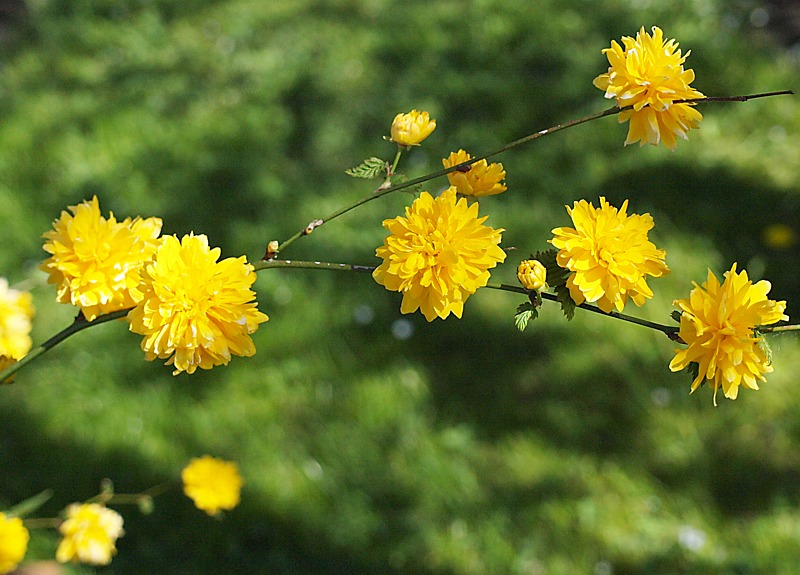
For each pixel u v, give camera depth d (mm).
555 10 7801
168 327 1545
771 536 4195
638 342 5062
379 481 4500
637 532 4270
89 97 7223
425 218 1564
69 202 6141
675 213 5930
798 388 4801
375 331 5199
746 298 1578
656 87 1602
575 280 1564
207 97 7160
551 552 4207
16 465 4473
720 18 7992
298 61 7453
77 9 8352
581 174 6250
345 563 4195
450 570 4168
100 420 4664
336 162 6508
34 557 3998
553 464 4559
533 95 6969
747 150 6480
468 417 4793
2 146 6586
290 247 5711
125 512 4266
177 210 6082
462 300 1557
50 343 1762
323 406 4809
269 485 4434
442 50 7445
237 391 4855
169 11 8391
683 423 4703
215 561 4160
